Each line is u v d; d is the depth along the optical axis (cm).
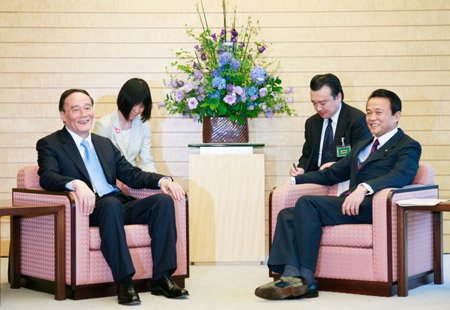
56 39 534
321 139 462
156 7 536
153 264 365
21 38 532
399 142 385
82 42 535
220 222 476
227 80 486
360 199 356
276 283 341
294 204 397
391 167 381
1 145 532
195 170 475
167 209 363
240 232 476
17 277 389
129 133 462
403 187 374
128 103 443
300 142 540
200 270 453
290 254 351
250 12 538
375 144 394
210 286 393
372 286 356
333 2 540
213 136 486
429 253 395
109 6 535
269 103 493
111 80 536
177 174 540
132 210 377
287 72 540
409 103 541
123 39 536
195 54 534
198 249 475
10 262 397
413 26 540
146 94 446
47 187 367
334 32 540
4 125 532
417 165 376
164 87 538
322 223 366
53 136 389
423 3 540
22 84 532
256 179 475
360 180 389
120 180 408
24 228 386
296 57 540
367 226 356
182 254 385
